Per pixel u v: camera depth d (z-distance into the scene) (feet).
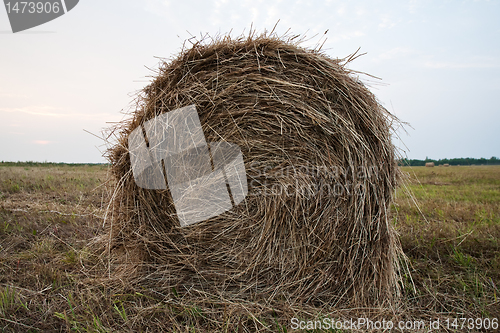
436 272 9.27
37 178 25.20
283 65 8.30
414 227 13.07
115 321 6.91
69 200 17.92
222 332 6.53
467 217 14.73
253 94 8.46
